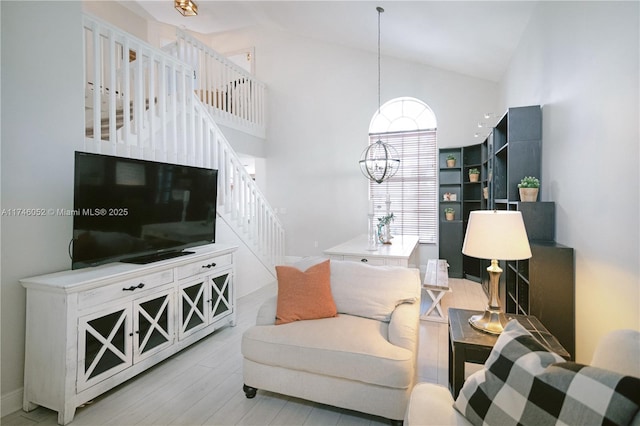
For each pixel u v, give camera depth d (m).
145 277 2.43
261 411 2.06
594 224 2.18
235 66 5.92
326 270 2.49
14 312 2.07
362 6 4.33
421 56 5.54
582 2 2.37
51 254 2.28
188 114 3.79
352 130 6.31
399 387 1.81
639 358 1.01
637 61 1.71
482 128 5.56
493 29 3.97
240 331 3.32
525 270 2.98
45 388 1.98
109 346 2.16
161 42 6.66
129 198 2.52
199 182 3.27
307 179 6.62
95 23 2.72
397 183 6.13
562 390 0.97
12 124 2.08
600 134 2.10
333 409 2.08
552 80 2.94
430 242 5.93
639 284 1.70
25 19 2.15
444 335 3.22
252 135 6.42
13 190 2.08
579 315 2.40
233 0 5.73
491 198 4.39
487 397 1.17
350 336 2.02
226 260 3.35
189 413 2.04
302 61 6.62
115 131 2.91
